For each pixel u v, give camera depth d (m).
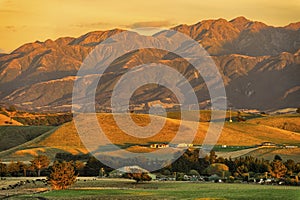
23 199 111.31
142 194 118.19
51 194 119.25
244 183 145.12
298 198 107.81
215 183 145.12
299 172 159.38
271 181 146.38
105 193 120.50
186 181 152.00
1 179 157.50
